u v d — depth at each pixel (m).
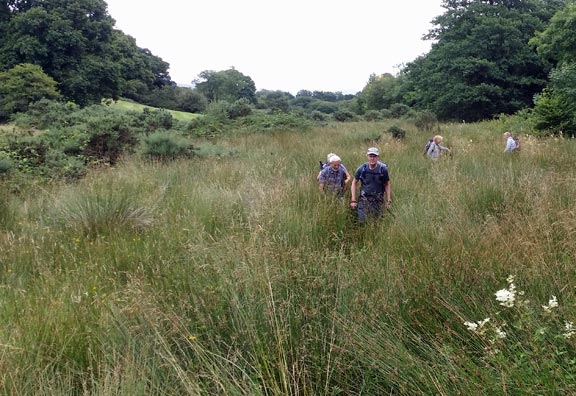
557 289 2.93
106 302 3.29
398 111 33.09
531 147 10.48
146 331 2.85
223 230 5.11
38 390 2.33
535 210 4.58
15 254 4.71
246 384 2.38
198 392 2.26
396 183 7.14
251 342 2.64
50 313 3.08
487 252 3.48
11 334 2.78
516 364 2.09
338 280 3.27
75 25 44.16
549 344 2.29
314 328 2.82
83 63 42.59
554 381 1.97
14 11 44.53
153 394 2.31
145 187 7.52
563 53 19.70
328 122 25.67
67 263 4.51
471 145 12.38
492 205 5.49
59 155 10.57
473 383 2.13
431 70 39.91
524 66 37.22
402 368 2.42
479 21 38.03
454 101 36.62
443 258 3.48
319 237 4.97
